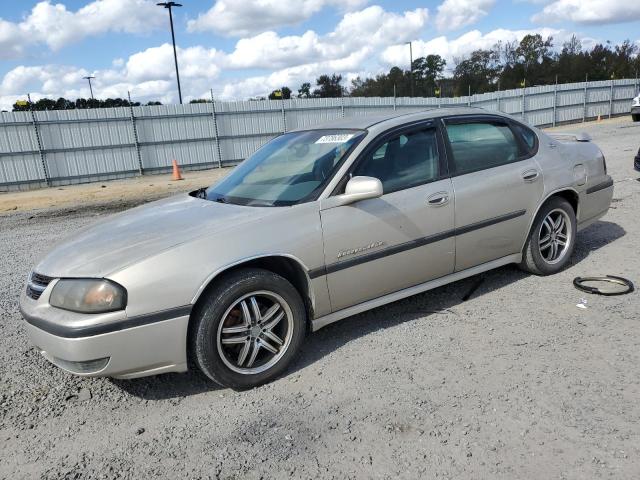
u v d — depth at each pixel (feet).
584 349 11.04
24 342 13.52
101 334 9.22
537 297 14.06
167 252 9.78
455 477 7.60
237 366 10.46
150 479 8.07
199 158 71.72
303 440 8.74
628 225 20.67
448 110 14.03
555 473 7.52
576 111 111.75
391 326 13.00
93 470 8.38
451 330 12.50
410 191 12.43
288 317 10.93
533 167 14.70
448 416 9.07
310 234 10.98
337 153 12.25
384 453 8.25
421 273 12.83
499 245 14.26
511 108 103.09
